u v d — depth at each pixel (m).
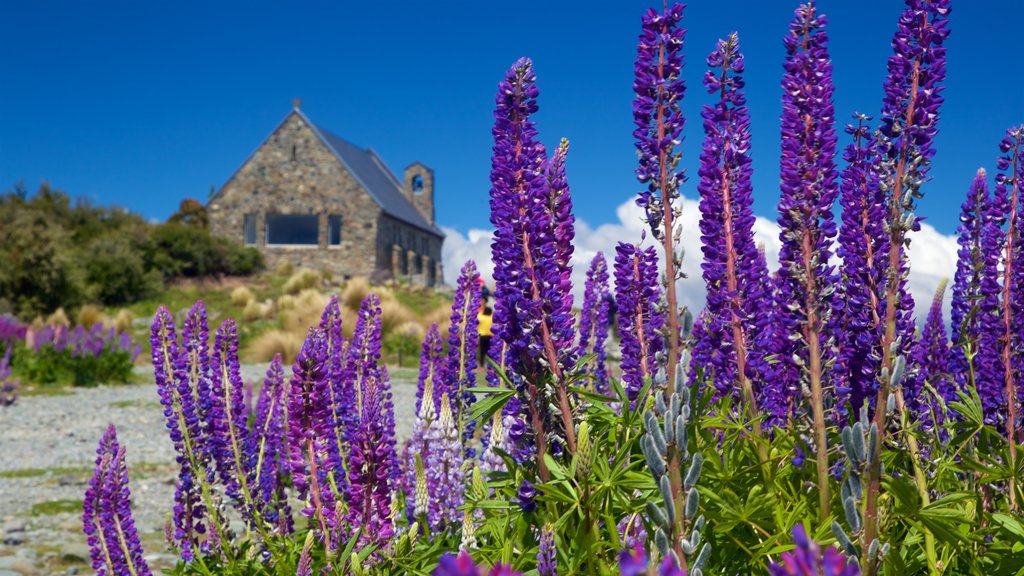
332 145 55.53
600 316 3.89
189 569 3.30
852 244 2.21
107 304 41.72
